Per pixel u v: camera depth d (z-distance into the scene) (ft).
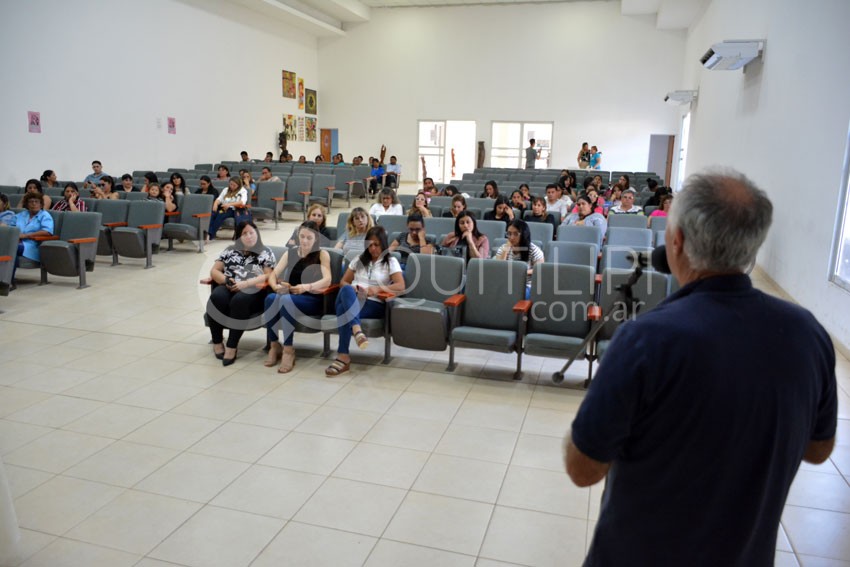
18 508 8.32
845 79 14.74
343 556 7.43
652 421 3.38
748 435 3.25
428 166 59.77
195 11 42.37
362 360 14.19
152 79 38.73
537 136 56.54
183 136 42.04
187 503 8.50
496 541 7.74
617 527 3.68
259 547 7.58
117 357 14.10
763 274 21.66
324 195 36.65
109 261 24.41
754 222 3.34
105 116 35.17
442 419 11.18
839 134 15.03
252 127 50.26
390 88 58.90
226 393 12.21
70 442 10.16
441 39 56.95
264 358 14.23
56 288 20.15
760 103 23.24
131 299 18.99
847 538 7.88
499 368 13.87
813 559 7.48
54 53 31.55
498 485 9.04
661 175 55.98
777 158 20.49
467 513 8.32
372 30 58.44
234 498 8.63
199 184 32.96
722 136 30.96
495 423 11.05
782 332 3.33
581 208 21.08
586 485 3.59
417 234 16.85
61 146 32.32
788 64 19.58
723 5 32.94
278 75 53.52
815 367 3.39
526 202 26.30
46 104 31.27
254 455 9.82
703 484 3.34
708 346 3.23
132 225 23.73
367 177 43.68
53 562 7.26
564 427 10.94
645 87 53.06
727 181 3.47
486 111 56.95
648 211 25.72
